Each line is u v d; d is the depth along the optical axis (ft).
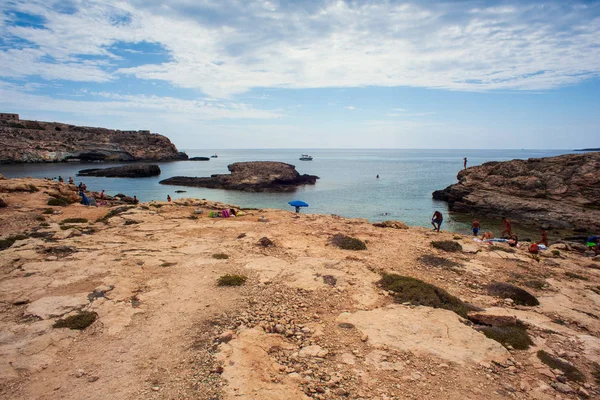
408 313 29.25
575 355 24.35
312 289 34.47
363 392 19.51
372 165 542.16
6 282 34.04
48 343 23.76
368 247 53.16
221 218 76.64
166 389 19.45
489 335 26.27
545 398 19.58
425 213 154.92
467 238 64.34
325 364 22.21
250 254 46.83
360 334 25.93
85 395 18.93
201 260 43.39
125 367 21.57
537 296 35.99
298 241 55.06
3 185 88.53
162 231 60.39
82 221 65.72
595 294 36.81
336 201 187.21
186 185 245.86
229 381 20.02
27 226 58.75
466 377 21.07
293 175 271.69
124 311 28.99
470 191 167.53
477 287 37.83
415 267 43.78
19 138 411.75
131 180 274.57
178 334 25.68
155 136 568.00
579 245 66.39
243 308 30.19
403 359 22.70
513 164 168.04
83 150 445.78
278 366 21.90
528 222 136.15
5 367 21.01
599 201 135.44
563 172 150.51
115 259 42.09
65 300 30.22
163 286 34.71
